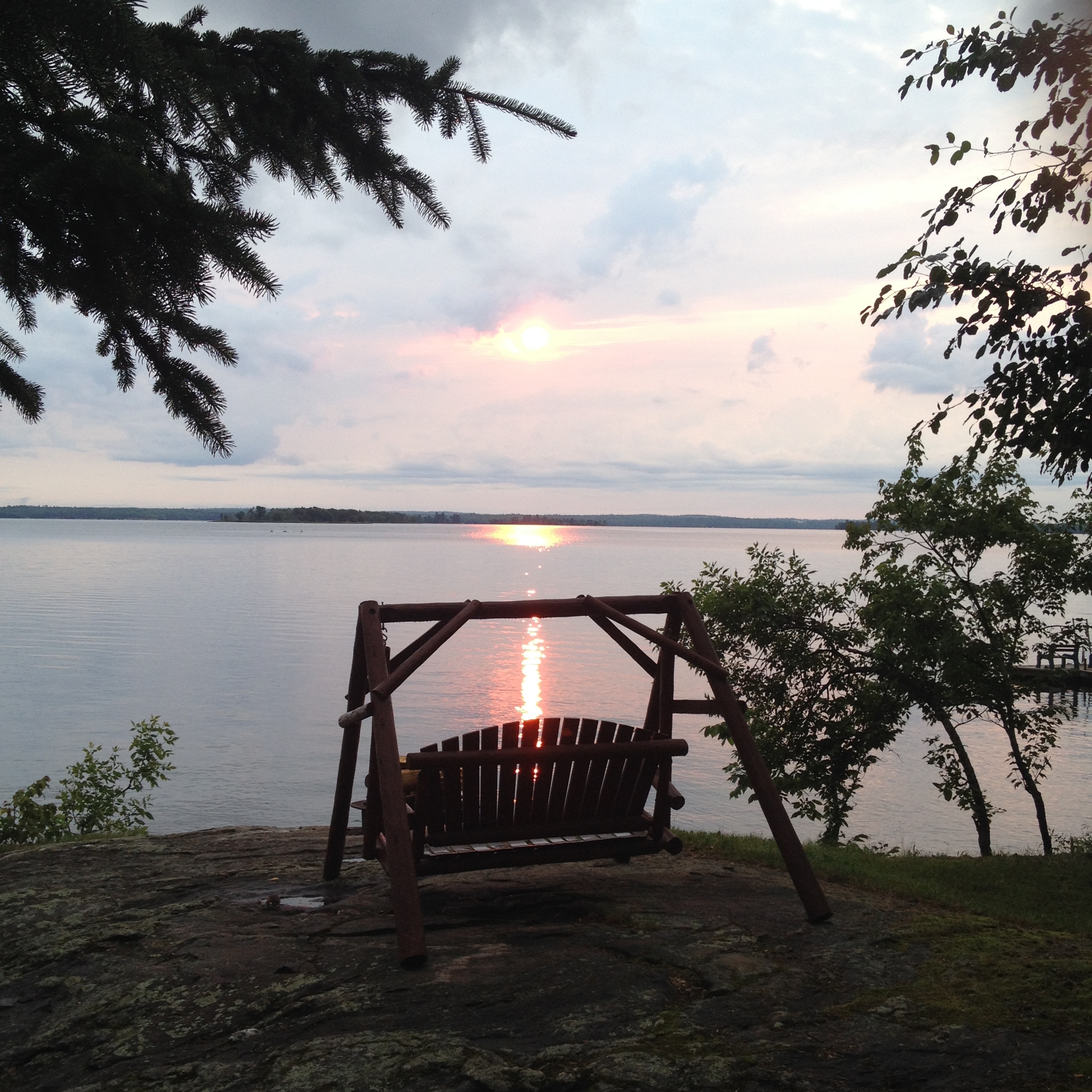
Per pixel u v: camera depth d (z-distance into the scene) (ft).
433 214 20.61
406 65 18.97
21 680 200.95
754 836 25.66
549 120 19.70
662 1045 12.30
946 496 49.03
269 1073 11.87
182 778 118.21
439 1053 12.03
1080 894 26.27
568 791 18.93
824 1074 11.68
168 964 15.42
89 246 15.55
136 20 12.81
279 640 280.72
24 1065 13.00
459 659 251.39
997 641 48.96
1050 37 19.25
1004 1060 12.00
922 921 17.44
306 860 22.00
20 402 20.11
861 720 48.83
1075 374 20.42
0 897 19.26
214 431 18.20
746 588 50.03
